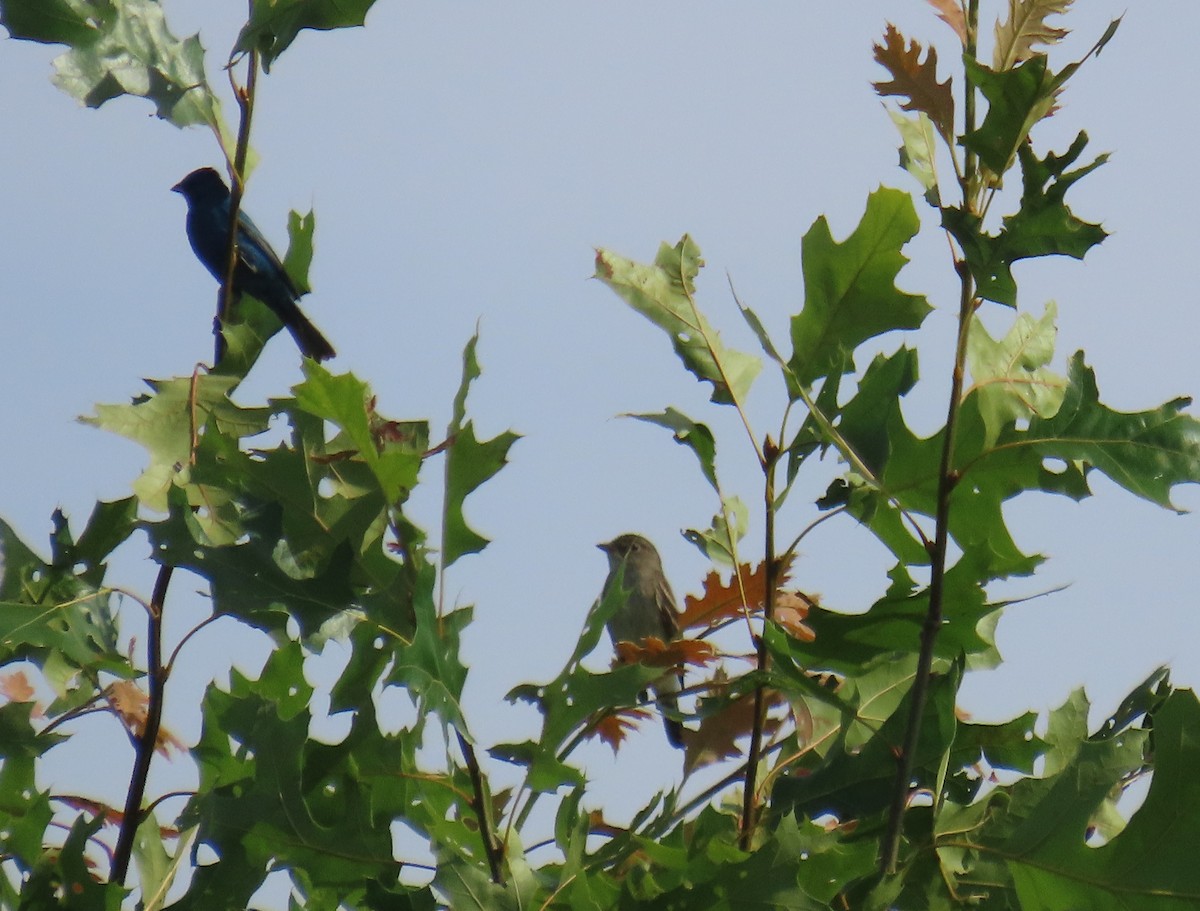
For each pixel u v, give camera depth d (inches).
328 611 292.2
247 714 299.4
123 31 337.4
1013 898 291.4
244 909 294.4
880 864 286.8
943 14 292.8
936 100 284.2
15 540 341.1
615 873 308.5
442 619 272.8
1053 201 273.0
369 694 299.6
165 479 307.7
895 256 339.3
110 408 308.3
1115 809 338.0
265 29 334.6
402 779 302.7
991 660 346.6
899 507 290.7
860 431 316.2
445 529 278.1
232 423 316.2
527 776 278.2
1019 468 310.8
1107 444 293.3
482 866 281.7
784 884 274.5
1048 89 271.4
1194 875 275.6
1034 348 329.1
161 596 321.4
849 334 341.4
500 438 279.6
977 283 283.1
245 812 296.5
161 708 319.9
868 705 345.7
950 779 330.6
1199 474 287.1
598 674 277.1
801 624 346.0
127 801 318.3
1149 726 337.4
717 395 341.7
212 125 343.9
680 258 353.7
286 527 299.4
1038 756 331.0
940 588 287.0
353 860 297.3
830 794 320.5
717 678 354.6
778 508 326.3
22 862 319.3
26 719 333.7
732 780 331.9
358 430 284.4
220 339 347.3
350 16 333.4
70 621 330.3
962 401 309.3
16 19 331.6
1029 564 312.2
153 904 337.4
